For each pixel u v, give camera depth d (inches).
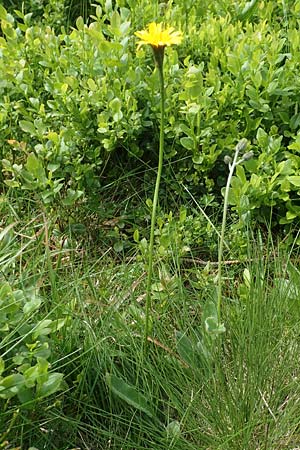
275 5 176.2
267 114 147.0
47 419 106.1
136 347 112.7
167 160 149.3
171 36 95.9
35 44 156.3
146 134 150.9
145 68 152.3
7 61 153.0
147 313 111.3
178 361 115.3
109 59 145.6
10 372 104.4
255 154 144.3
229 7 173.5
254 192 135.4
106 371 109.6
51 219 137.4
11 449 96.3
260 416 109.6
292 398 111.2
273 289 122.3
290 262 129.2
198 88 141.0
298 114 146.9
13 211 136.6
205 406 110.9
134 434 109.6
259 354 112.5
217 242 138.9
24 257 129.0
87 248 140.0
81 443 108.6
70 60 152.9
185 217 137.1
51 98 155.6
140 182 152.2
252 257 135.3
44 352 101.3
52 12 187.8
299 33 152.3
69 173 145.8
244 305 121.0
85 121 144.5
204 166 143.9
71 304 116.0
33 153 137.9
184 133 148.3
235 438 107.0
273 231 144.2
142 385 113.9
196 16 171.9
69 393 111.0
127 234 146.6
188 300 126.3
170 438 107.1
